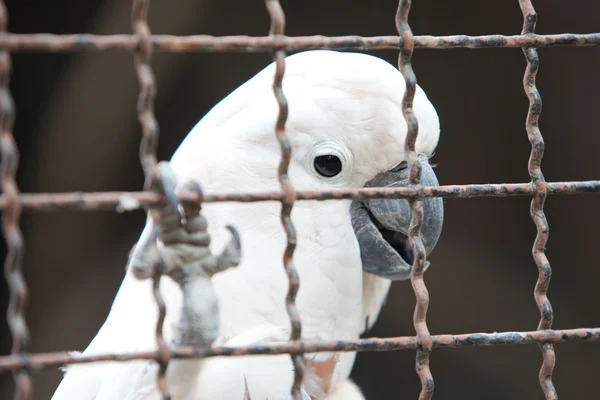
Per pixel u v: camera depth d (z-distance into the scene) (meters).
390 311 15.66
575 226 15.86
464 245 16.06
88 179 15.45
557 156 15.96
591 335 4.26
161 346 3.52
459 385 15.63
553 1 15.41
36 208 3.21
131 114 15.23
